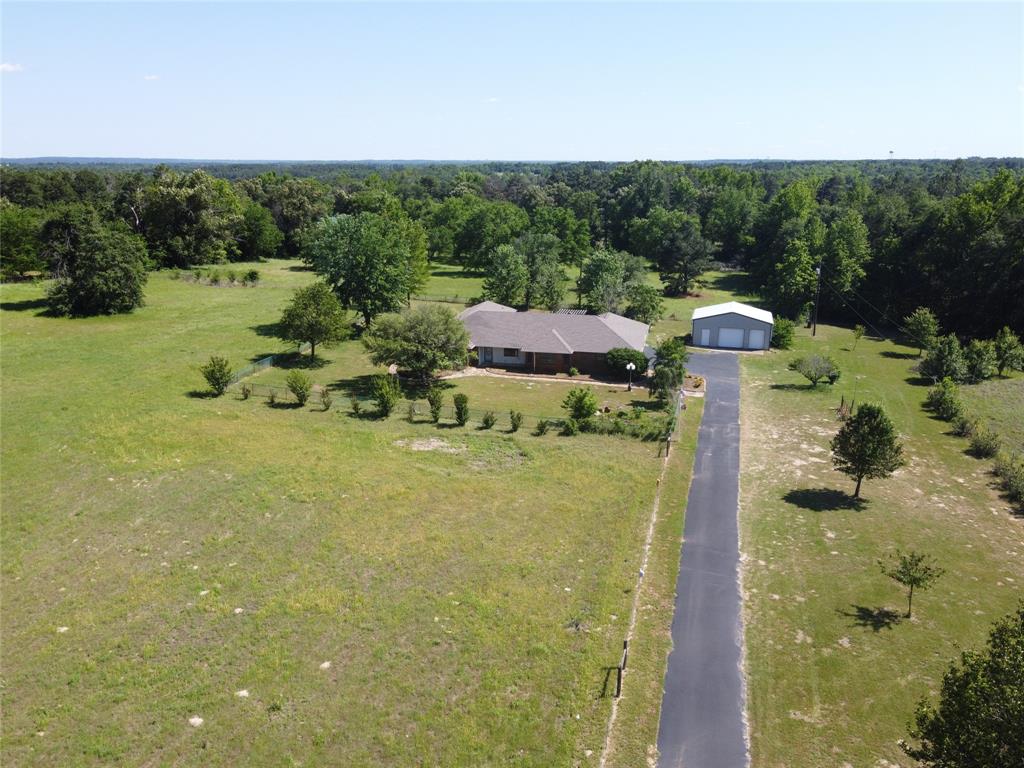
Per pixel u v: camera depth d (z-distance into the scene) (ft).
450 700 56.75
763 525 88.28
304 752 51.37
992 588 74.13
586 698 57.47
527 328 166.50
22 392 132.57
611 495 95.40
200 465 101.09
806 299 239.71
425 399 138.62
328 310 163.22
